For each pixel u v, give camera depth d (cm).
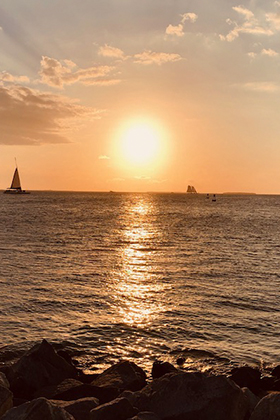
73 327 1973
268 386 1349
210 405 1038
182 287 2841
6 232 6259
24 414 914
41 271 3309
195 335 1888
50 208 14600
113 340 1822
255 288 2814
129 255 4328
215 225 8494
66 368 1412
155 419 1002
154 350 1717
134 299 2506
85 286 2828
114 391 1189
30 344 1752
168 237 6159
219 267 3628
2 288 2692
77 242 5328
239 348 1744
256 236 6328
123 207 16925
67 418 950
